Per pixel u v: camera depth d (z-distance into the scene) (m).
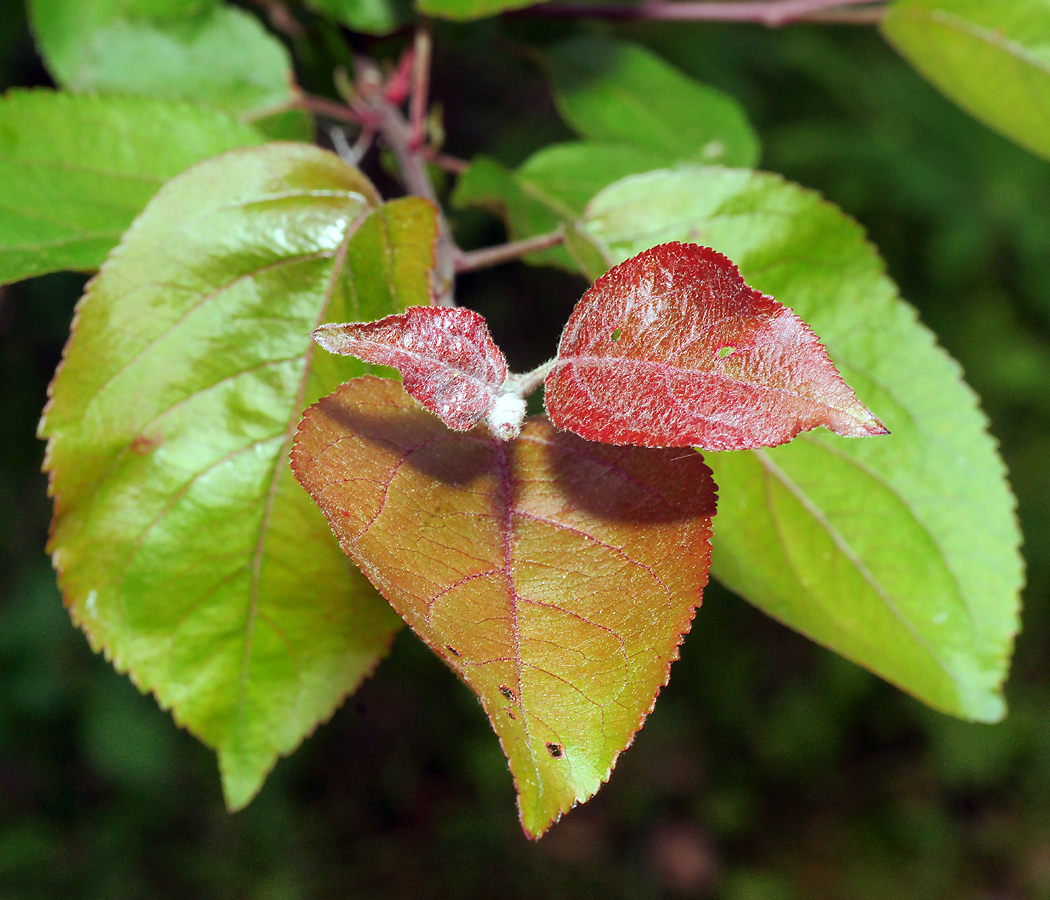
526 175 0.34
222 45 0.36
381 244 0.25
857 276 0.28
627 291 0.20
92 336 0.24
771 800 1.29
